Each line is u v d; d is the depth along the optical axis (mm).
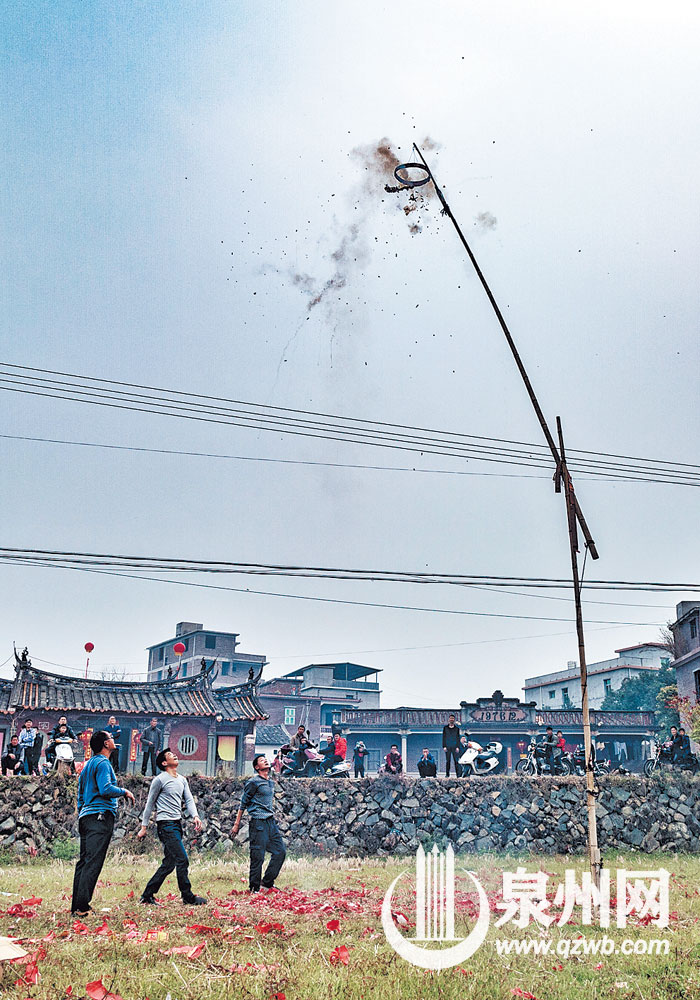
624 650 60844
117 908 8203
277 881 11648
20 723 31703
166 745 33625
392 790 17609
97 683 34094
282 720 58375
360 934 7402
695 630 34844
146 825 8922
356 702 60875
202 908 8391
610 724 46750
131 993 5309
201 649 60344
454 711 47438
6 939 6324
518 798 17922
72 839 15203
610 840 17812
